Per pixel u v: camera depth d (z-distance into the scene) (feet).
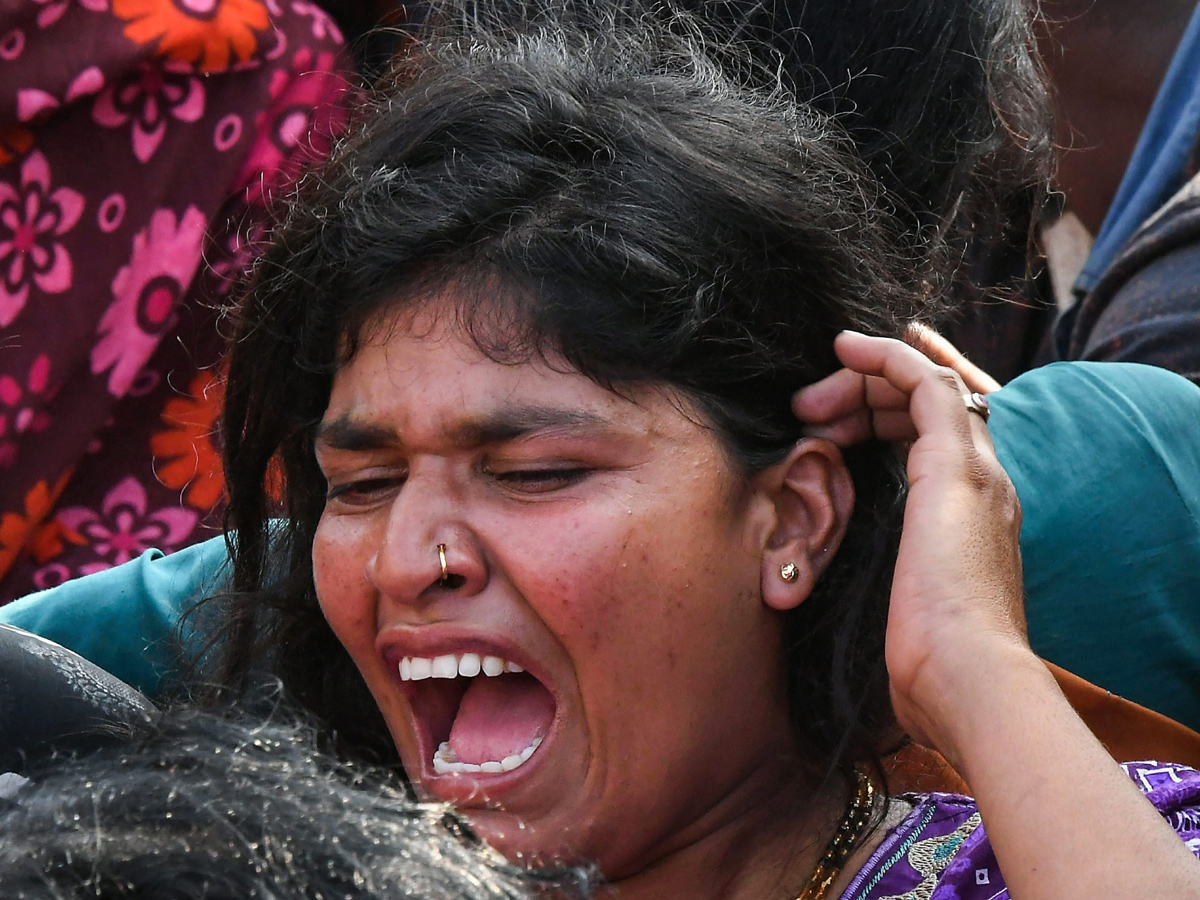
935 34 20.93
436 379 14.42
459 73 16.24
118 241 27.45
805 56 20.88
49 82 26.37
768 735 16.06
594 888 14.15
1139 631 20.12
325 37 29.63
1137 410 20.94
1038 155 25.41
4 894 8.82
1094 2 34.04
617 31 18.75
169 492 28.45
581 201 14.58
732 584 15.12
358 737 18.02
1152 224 25.57
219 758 9.81
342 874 9.09
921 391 15.49
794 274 15.47
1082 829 12.98
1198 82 30.40
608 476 14.52
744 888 16.17
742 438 15.12
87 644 21.15
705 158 15.10
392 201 14.87
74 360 27.17
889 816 16.40
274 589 18.26
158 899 8.88
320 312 15.33
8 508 26.86
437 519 14.52
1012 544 15.26
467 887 9.35
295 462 17.69
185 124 27.78
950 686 14.21
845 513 15.96
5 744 13.75
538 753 14.85
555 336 14.28
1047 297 34.88
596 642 14.40
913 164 21.36
